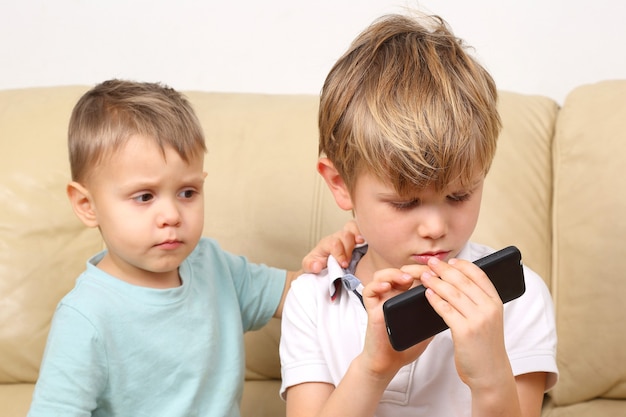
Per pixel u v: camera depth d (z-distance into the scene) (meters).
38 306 1.49
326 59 1.78
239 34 1.80
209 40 1.82
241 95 1.61
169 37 1.83
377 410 1.09
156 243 1.14
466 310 0.87
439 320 0.92
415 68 0.99
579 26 1.67
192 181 1.16
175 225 1.15
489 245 1.41
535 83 1.71
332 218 1.44
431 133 0.94
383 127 0.95
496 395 0.88
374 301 0.95
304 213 1.45
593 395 1.41
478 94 0.99
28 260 1.50
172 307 1.19
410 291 0.91
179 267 1.25
